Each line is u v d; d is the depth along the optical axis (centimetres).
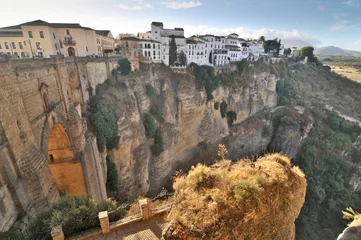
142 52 5906
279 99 8806
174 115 5475
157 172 4781
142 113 4656
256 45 10206
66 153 2622
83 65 3306
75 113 2669
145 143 4366
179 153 5669
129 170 3941
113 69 4378
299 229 4412
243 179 934
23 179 1579
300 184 1073
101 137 3334
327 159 6625
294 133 7200
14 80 1598
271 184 931
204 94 6094
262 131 7494
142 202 1370
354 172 6234
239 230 766
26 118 1719
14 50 4644
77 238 1254
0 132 1438
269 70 8294
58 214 1349
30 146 1722
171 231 740
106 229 1291
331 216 5062
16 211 1498
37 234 1280
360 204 5356
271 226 886
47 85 2128
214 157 6200
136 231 1301
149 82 5116
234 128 7106
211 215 756
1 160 1395
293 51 13288
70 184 2722
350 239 791
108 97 3803
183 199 873
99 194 3112
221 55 7750
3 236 1249
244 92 7381
